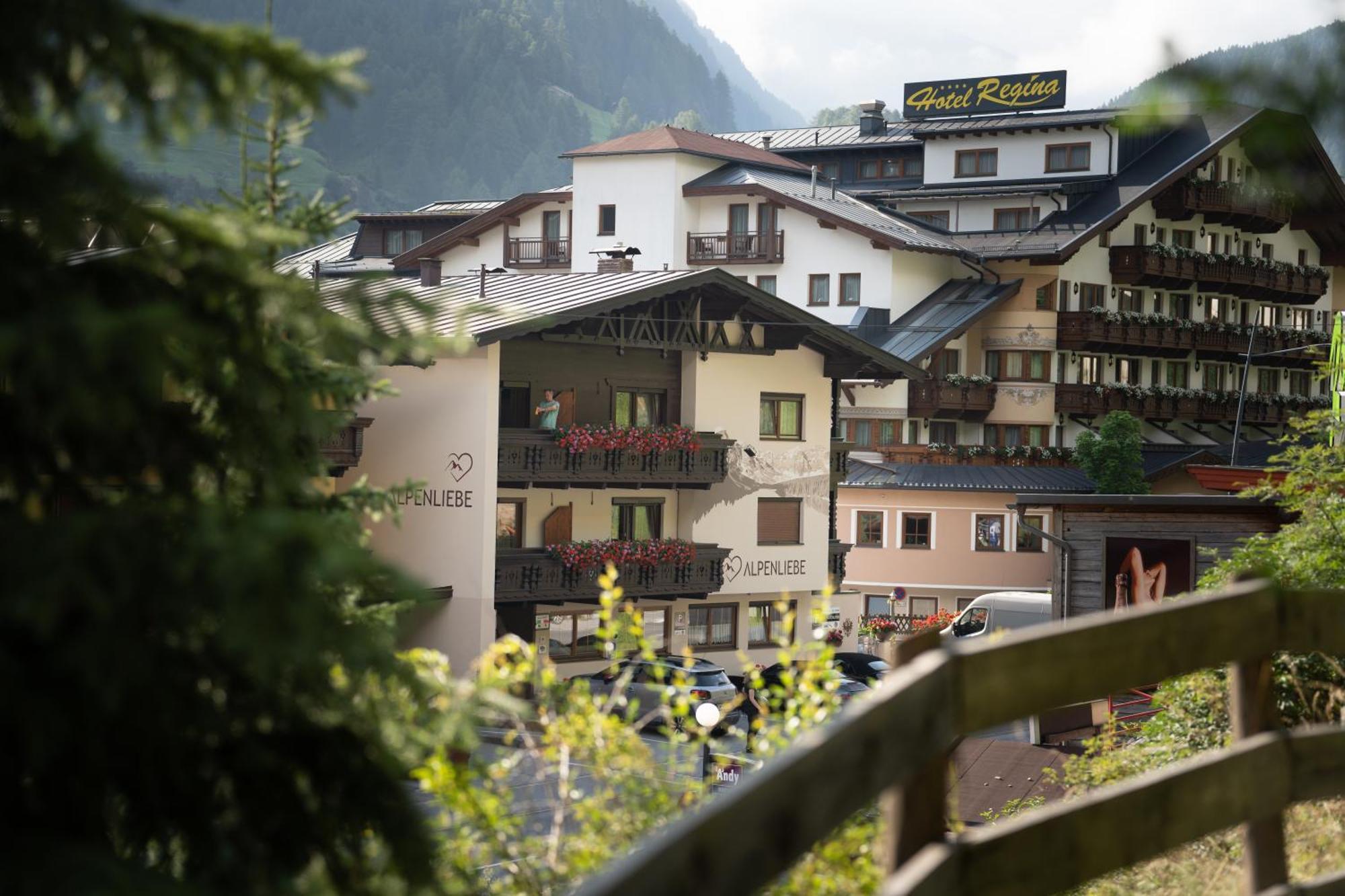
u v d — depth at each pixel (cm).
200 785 322
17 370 244
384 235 6806
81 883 253
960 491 5350
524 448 3331
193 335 249
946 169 6231
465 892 372
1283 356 6650
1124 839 357
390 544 3356
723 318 3866
